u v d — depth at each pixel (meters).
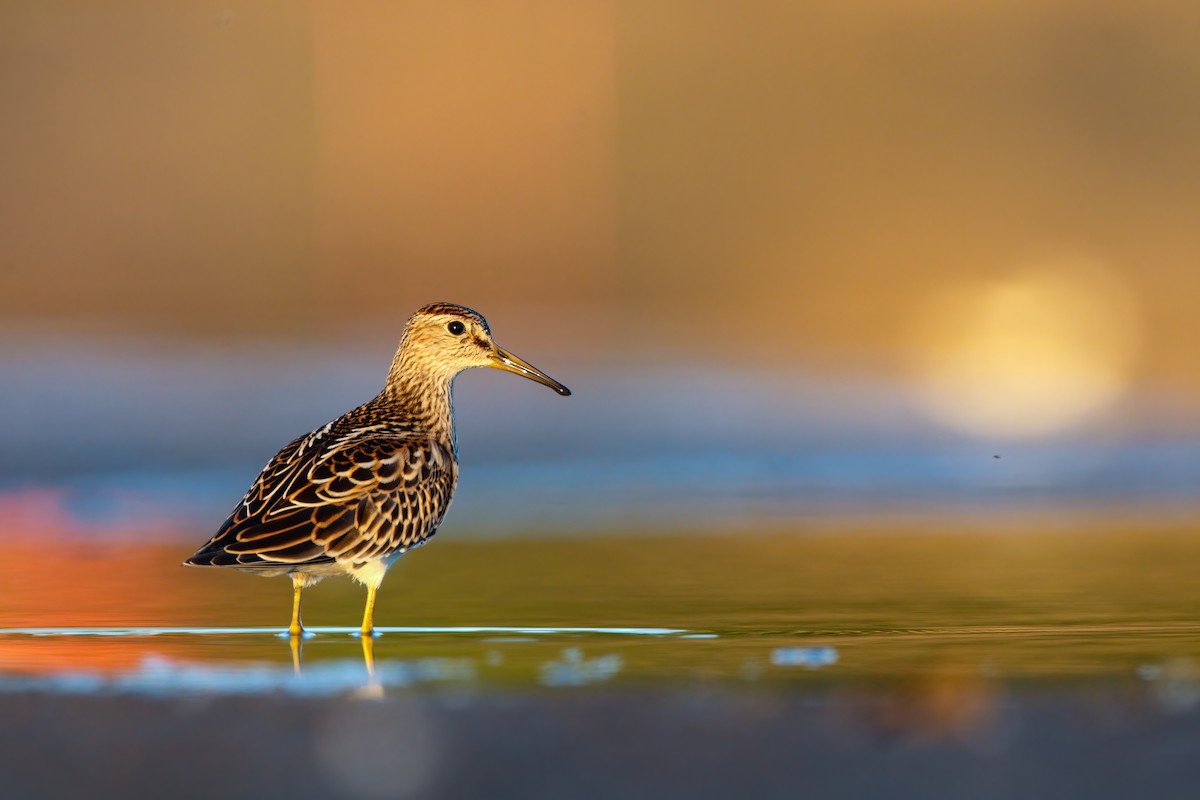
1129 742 7.27
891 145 49.50
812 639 10.89
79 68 43.81
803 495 20.83
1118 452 24.98
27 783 6.77
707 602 12.77
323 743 7.31
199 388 24.78
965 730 7.50
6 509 19.62
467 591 13.55
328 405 24.66
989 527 17.81
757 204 48.19
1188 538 16.88
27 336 28.44
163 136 44.06
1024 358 32.03
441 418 13.08
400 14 47.44
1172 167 49.12
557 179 47.66
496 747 7.22
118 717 7.77
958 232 46.72
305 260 43.03
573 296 43.41
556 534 17.36
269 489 11.63
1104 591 13.26
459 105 47.38
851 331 35.59
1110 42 50.31
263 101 45.19
